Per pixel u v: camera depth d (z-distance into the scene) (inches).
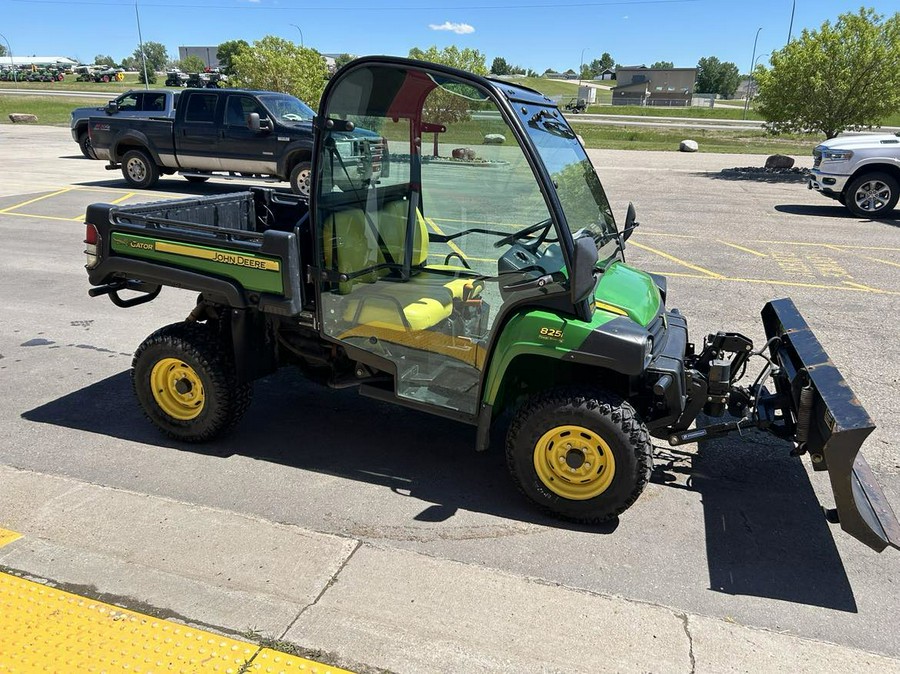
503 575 126.0
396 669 103.2
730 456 175.2
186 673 101.0
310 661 104.0
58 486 151.1
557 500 141.8
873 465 170.6
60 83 2856.8
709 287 329.1
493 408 143.4
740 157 976.9
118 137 593.6
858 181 522.6
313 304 159.9
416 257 148.3
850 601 123.8
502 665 104.7
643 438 133.6
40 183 610.5
